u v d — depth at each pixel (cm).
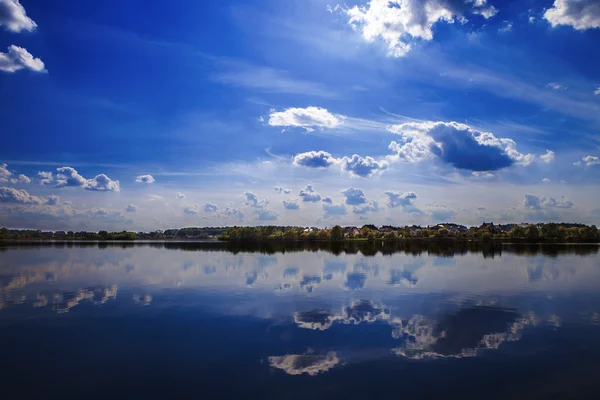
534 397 1686
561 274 5906
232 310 3312
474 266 7119
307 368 2000
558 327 2772
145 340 2473
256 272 6162
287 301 3706
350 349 2292
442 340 2461
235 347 2333
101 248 15688
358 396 1695
